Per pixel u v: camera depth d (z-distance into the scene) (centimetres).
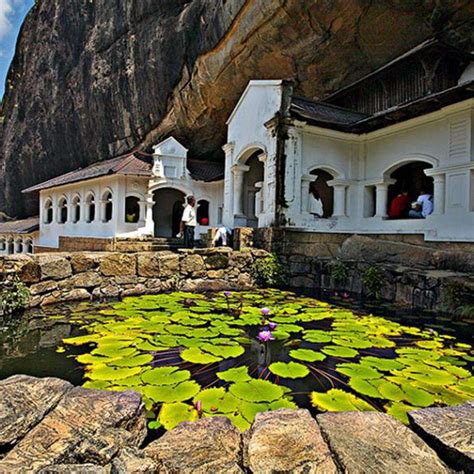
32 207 2527
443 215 729
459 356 316
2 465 122
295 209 838
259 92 911
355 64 1068
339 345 344
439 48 800
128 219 1419
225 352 320
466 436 139
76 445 135
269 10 1019
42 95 2111
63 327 404
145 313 472
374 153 900
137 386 251
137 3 1498
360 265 630
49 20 2081
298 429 145
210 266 692
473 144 689
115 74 1662
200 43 1298
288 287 737
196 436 142
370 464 125
